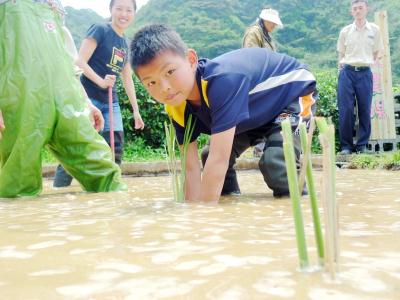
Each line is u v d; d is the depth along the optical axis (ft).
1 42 8.89
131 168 18.38
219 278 2.74
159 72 6.56
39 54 9.06
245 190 9.81
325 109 27.89
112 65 13.29
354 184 9.98
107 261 3.22
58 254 3.48
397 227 4.34
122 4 12.98
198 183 7.88
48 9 9.54
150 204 6.77
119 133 13.48
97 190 9.74
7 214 6.05
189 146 7.98
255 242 3.70
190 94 7.11
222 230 4.29
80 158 9.55
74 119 9.40
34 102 8.89
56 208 6.61
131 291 2.57
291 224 4.64
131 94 14.43
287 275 2.74
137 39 6.66
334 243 2.74
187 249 3.50
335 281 2.61
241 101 6.97
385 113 22.52
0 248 3.74
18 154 8.79
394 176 12.54
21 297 2.53
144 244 3.73
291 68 8.31
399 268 2.86
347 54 20.61
